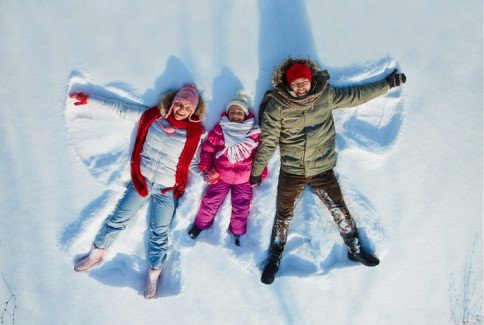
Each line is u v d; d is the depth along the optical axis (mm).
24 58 2127
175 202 2160
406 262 2199
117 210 2109
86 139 2156
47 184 2158
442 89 2176
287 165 2027
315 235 2178
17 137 2145
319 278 2164
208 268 2166
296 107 1878
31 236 2158
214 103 2127
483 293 2201
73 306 2172
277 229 2096
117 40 2123
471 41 2176
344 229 2078
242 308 2176
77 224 2154
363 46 2145
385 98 2158
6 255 2146
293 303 2176
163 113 2004
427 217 2193
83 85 2137
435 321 2203
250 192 2115
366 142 2148
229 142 1983
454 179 2191
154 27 2119
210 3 2117
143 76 2123
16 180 2150
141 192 2051
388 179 2184
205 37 2123
